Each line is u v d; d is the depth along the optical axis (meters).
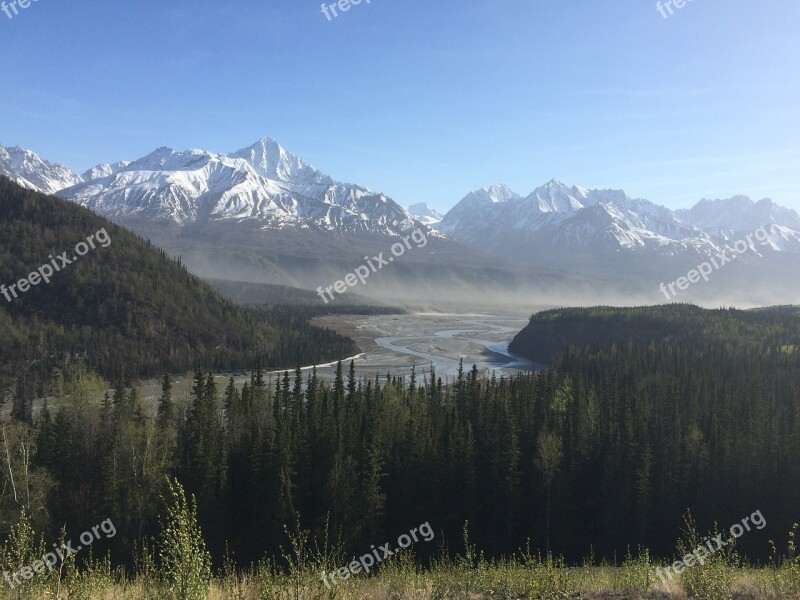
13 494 49.25
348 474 61.00
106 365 127.62
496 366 173.62
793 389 88.12
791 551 24.03
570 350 140.62
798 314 172.88
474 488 65.31
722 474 67.88
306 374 152.12
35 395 108.12
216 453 62.06
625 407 77.19
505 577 25.28
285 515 57.66
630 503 65.50
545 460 65.00
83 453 62.78
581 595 24.34
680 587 24.53
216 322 168.38
